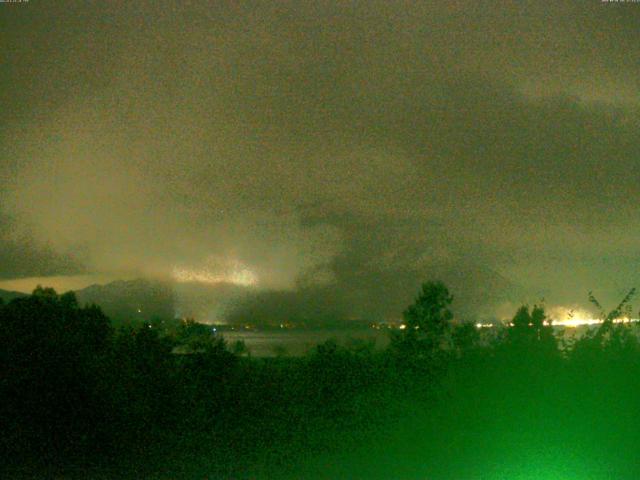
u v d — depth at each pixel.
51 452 10.91
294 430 11.47
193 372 12.40
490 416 10.52
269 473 10.18
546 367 10.67
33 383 10.88
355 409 11.45
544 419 10.23
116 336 12.76
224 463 10.72
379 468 10.15
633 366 10.47
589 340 11.14
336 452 10.80
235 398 12.15
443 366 11.58
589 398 10.22
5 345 11.02
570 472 9.45
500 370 10.86
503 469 9.79
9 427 10.82
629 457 9.61
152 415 11.64
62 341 11.28
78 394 11.08
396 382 11.61
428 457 10.40
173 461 10.88
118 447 11.14
